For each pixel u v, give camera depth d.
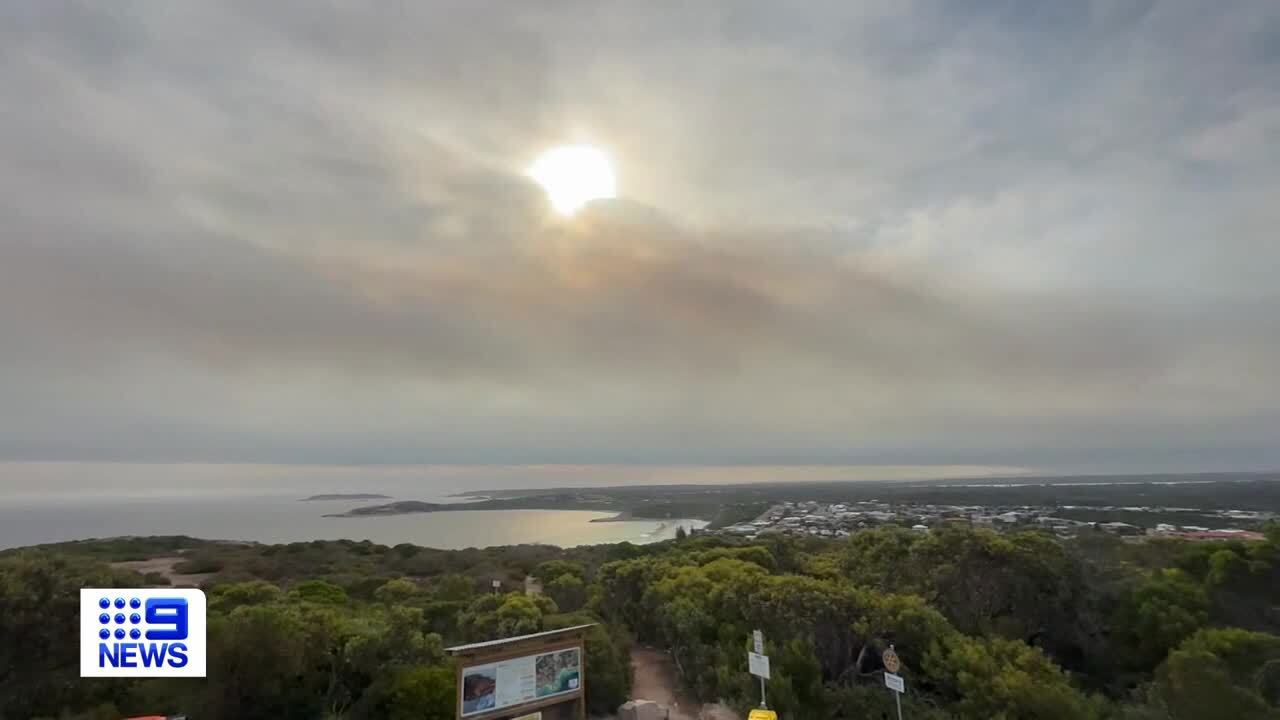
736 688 18.81
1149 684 19.14
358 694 17.88
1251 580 24.02
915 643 19.77
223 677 16.44
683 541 58.12
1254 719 14.84
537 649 14.60
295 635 17.34
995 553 24.80
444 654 19.34
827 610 20.44
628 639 26.66
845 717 17.50
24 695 15.34
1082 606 24.23
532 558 61.44
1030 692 16.23
